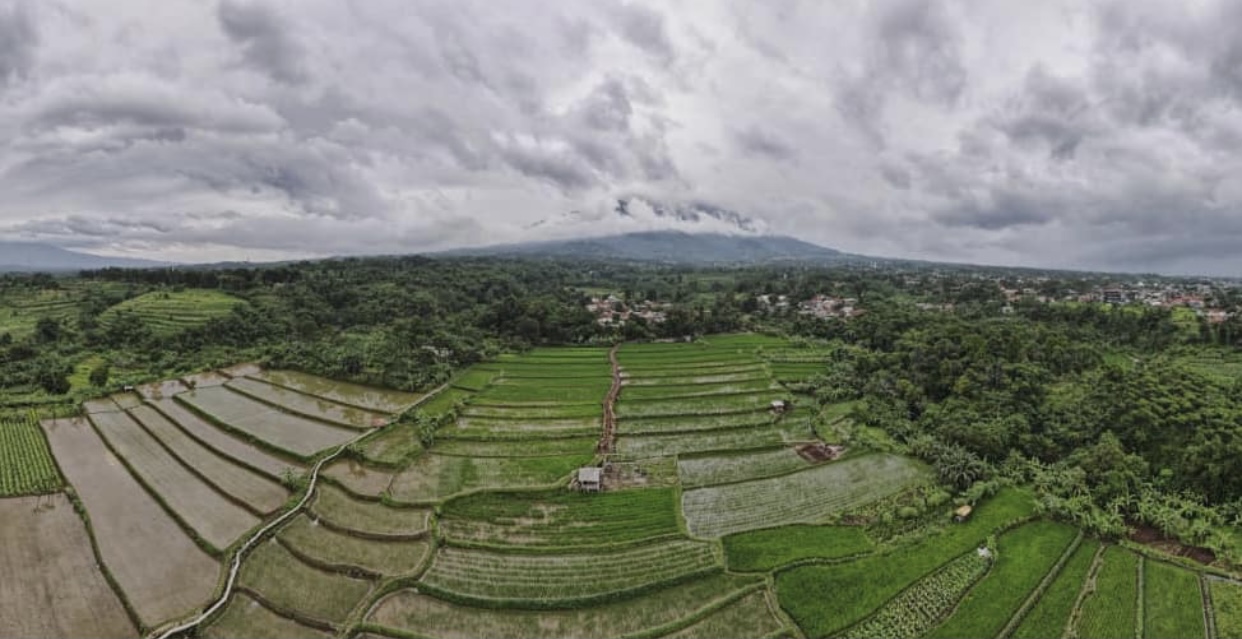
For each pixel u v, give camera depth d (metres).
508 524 52.69
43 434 73.44
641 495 57.97
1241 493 50.53
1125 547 46.66
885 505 54.56
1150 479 55.16
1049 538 48.09
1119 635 37.72
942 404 76.88
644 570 45.66
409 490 59.00
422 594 42.91
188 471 63.22
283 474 60.66
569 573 45.38
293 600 42.09
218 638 38.28
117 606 41.38
